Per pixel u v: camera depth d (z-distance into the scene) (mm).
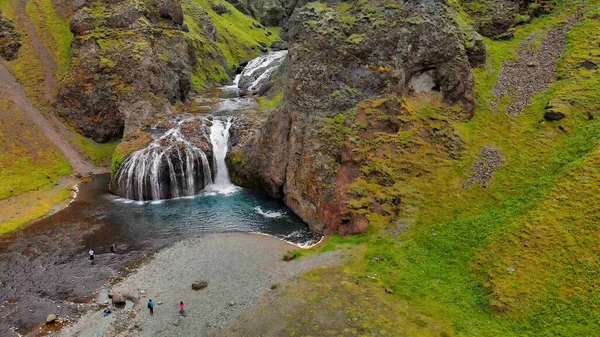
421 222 38562
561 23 57281
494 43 58781
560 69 50531
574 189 34750
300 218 47594
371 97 47219
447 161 43812
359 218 39906
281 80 84438
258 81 95312
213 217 47906
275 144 53375
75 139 66500
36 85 70125
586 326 26047
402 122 46062
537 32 57906
